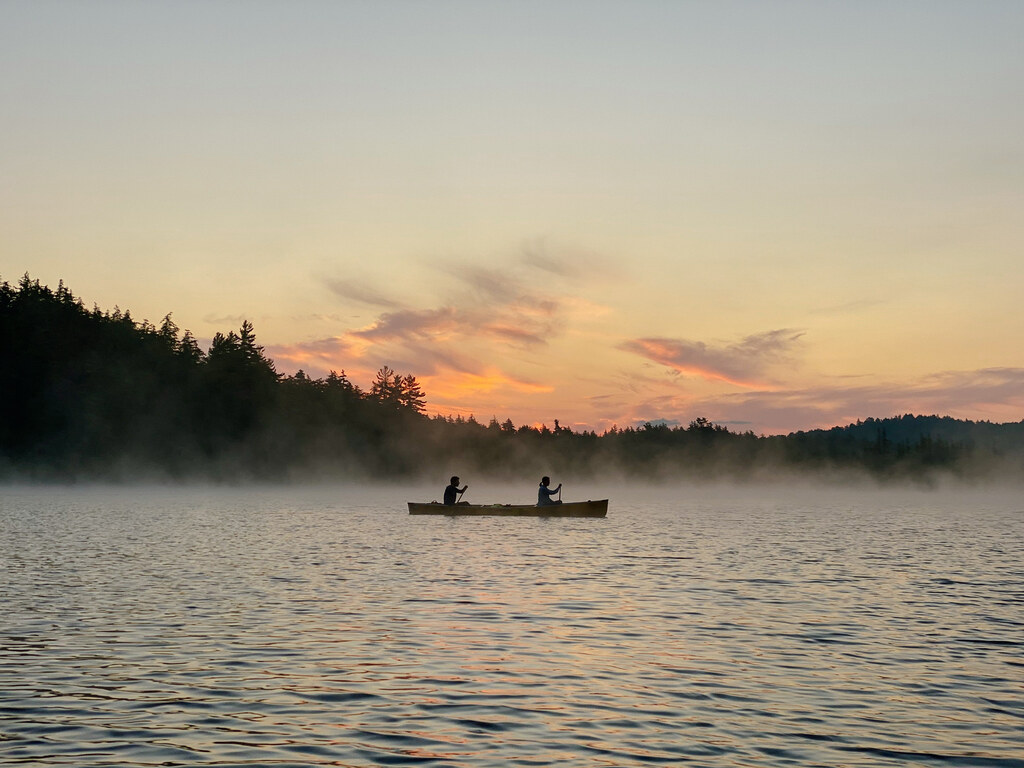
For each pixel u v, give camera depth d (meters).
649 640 15.19
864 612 18.25
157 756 9.23
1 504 62.66
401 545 32.88
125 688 11.77
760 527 47.00
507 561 27.58
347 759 9.21
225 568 24.98
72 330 124.50
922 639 15.43
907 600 20.02
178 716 10.59
